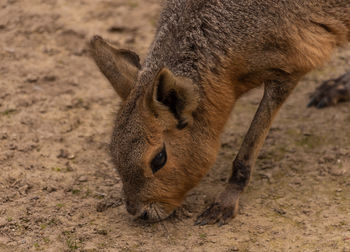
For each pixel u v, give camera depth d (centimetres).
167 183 1088
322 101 1623
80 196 1264
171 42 1127
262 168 1368
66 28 2066
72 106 1641
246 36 1114
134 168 1045
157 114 1027
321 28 1199
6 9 2191
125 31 2077
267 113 1191
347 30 1245
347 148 1420
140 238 1122
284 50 1143
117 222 1177
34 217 1183
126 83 1097
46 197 1252
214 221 1159
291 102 1680
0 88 1694
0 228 1151
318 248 1055
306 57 1168
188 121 1066
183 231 1140
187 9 1134
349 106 1625
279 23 1126
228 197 1182
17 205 1220
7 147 1423
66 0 2303
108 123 1572
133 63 1155
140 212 1088
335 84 1638
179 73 1100
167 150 1066
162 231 1141
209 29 1116
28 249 1095
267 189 1282
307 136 1496
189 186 1127
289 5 1134
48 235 1136
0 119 1548
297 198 1240
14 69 1809
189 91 1011
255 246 1080
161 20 1201
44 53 1917
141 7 2253
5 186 1281
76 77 1797
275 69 1159
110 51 1109
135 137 1034
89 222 1177
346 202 1209
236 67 1128
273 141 1481
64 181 1313
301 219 1161
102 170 1365
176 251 1073
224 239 1105
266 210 1201
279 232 1120
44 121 1556
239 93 1190
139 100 1032
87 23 2122
